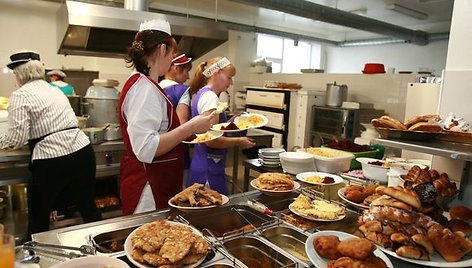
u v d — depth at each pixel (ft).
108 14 9.74
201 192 4.22
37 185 6.85
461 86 4.31
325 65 26.11
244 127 6.38
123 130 4.59
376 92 14.82
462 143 3.81
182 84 7.41
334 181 5.36
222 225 4.15
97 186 10.10
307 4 13.38
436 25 19.57
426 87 7.59
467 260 3.09
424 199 3.54
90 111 8.99
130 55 4.55
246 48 20.85
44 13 14.57
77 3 9.47
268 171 6.44
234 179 10.08
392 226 3.28
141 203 4.64
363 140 10.34
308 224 3.87
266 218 4.08
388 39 21.22
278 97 15.42
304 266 3.01
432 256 3.16
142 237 2.97
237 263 2.95
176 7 17.80
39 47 14.65
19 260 2.76
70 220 8.72
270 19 20.52
